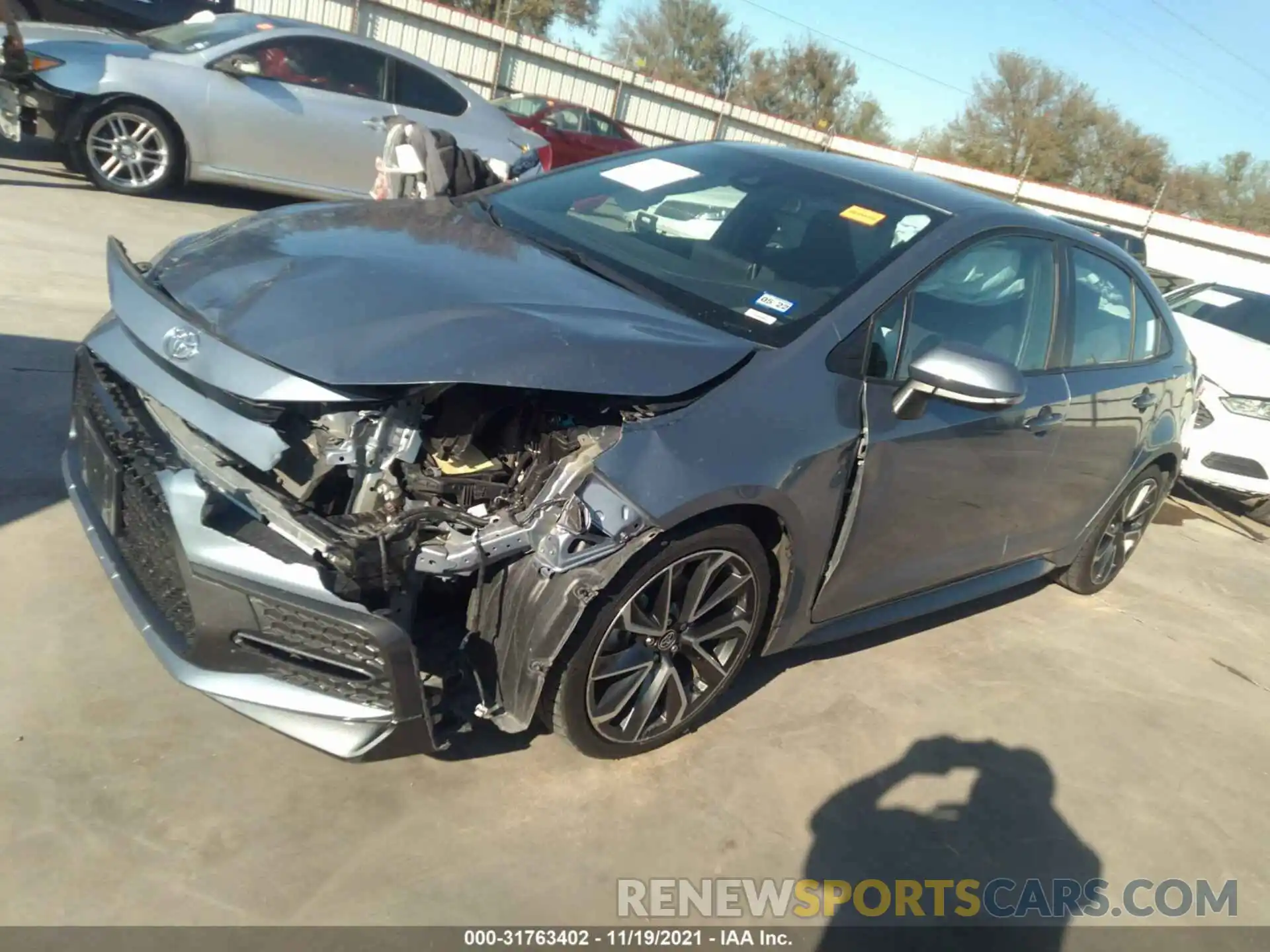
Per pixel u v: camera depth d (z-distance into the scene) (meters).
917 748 3.29
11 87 7.13
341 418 2.27
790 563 2.86
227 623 2.21
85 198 7.29
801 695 3.42
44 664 2.66
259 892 2.17
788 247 3.21
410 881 2.29
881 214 3.35
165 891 2.12
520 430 2.47
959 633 4.25
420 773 2.61
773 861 2.64
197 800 2.36
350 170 8.60
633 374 2.42
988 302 3.42
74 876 2.10
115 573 2.50
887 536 3.19
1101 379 4.03
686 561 2.61
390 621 2.19
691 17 45.34
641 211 3.47
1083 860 2.98
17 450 3.61
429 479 2.30
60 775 2.33
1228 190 44.44
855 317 2.94
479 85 23.23
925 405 3.01
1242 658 4.72
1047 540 4.23
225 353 2.24
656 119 26.56
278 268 2.58
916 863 2.79
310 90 8.31
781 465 2.65
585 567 2.36
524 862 2.42
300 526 2.22
